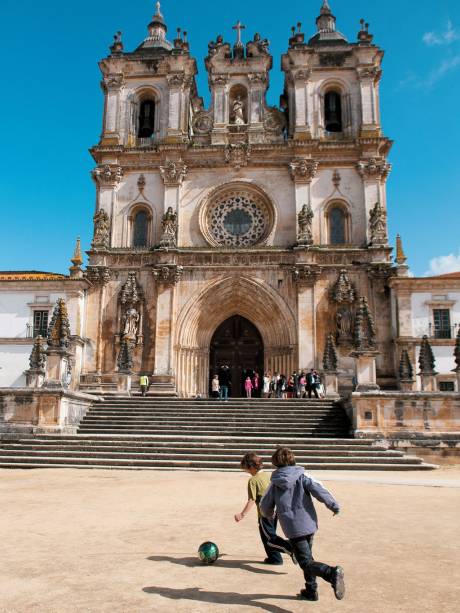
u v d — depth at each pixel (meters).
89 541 10.72
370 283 44.53
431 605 7.22
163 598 7.48
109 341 45.38
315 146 47.78
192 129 51.97
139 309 45.47
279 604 7.26
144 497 15.86
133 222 48.84
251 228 48.28
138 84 51.50
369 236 45.94
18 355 44.69
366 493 16.61
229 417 31.83
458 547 10.34
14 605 7.18
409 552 9.97
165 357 43.97
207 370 46.16
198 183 48.72
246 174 48.50
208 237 47.47
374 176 47.09
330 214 47.62
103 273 46.06
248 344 47.78
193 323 45.50
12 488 17.62
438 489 17.44
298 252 45.16
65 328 30.83
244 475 21.23
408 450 26.59
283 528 7.71
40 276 48.94
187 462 23.38
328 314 44.44
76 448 25.39
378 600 7.41
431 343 42.06
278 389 40.34
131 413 32.84
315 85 50.25
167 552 9.95
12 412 29.14
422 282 42.94
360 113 49.25
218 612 6.95
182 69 50.78
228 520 12.76
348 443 26.08
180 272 45.78
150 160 49.38
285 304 44.91
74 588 7.89
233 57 51.56
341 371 43.03
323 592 7.80
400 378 40.03
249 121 49.59
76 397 31.39
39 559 9.42
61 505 14.59
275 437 28.11
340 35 52.97
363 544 10.58
